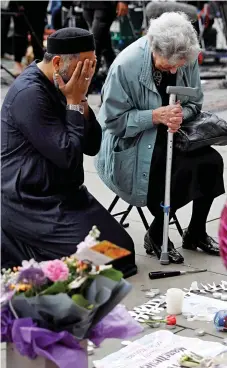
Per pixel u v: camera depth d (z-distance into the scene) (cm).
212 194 501
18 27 1095
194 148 478
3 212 443
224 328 392
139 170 486
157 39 458
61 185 446
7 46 1223
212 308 420
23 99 424
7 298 261
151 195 493
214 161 495
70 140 424
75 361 262
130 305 426
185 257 506
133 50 479
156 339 376
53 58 420
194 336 388
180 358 354
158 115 468
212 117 498
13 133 435
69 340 264
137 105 485
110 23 1002
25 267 264
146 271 479
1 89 1032
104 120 485
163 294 443
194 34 463
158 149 484
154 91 480
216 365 347
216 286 455
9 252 447
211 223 578
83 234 440
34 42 1075
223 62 1376
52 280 260
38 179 437
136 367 348
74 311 259
